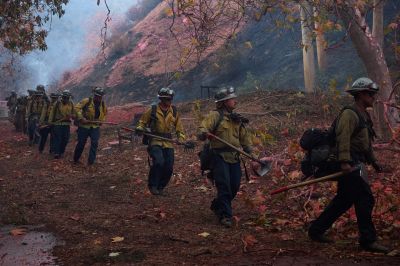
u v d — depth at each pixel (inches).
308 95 556.1
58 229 236.1
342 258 176.6
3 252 203.0
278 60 916.0
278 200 252.5
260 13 271.3
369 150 183.3
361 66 742.5
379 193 227.0
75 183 346.9
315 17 268.1
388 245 190.2
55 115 452.8
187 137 467.8
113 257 189.9
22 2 489.4
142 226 234.8
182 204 277.3
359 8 287.9
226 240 206.4
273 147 383.6
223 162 232.4
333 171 183.8
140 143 481.7
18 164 437.1
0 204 289.3
